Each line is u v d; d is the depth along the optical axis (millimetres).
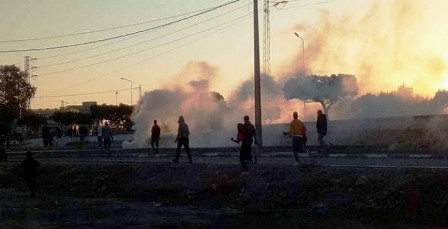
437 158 24609
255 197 21609
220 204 22203
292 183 21453
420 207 17453
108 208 23328
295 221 18234
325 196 19953
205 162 27578
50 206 24484
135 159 33906
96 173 30219
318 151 30719
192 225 18953
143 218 20719
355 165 21906
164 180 26031
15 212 23203
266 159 27797
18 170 36125
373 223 17266
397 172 19391
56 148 56625
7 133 73000
